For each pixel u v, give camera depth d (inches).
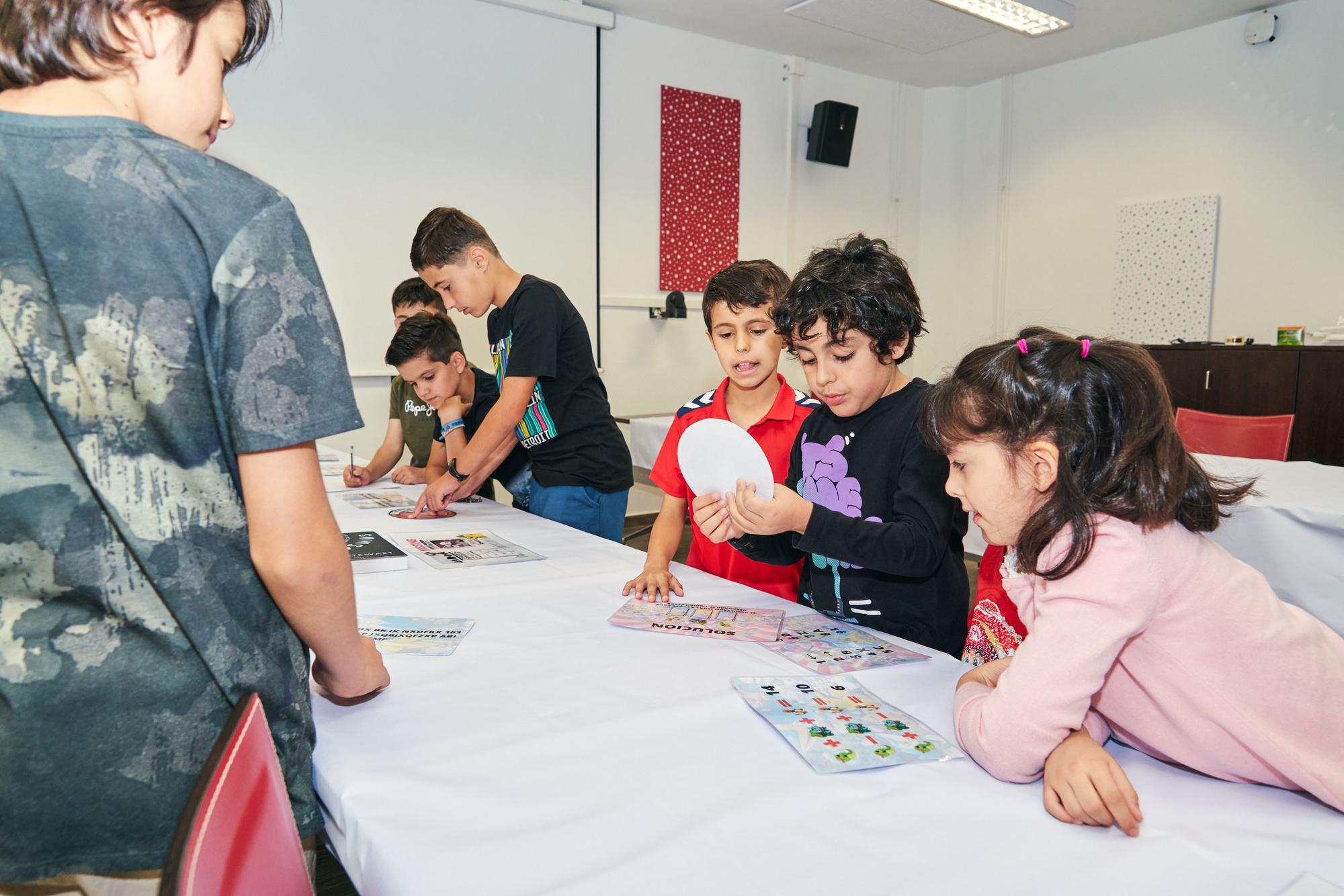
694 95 191.5
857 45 199.3
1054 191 215.0
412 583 50.8
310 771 25.4
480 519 74.7
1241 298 182.9
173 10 20.5
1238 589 25.5
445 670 35.5
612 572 53.7
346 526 70.4
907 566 40.2
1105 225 205.3
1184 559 25.2
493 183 166.4
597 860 21.4
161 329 19.2
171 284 19.3
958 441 28.1
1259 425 116.3
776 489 40.4
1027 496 27.5
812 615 44.1
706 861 21.4
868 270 42.4
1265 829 23.2
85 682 19.7
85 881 21.2
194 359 19.9
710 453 42.1
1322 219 170.4
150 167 19.5
